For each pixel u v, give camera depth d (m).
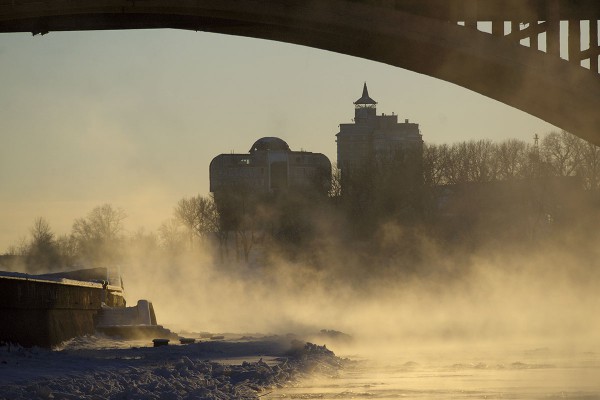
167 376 41.62
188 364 45.91
